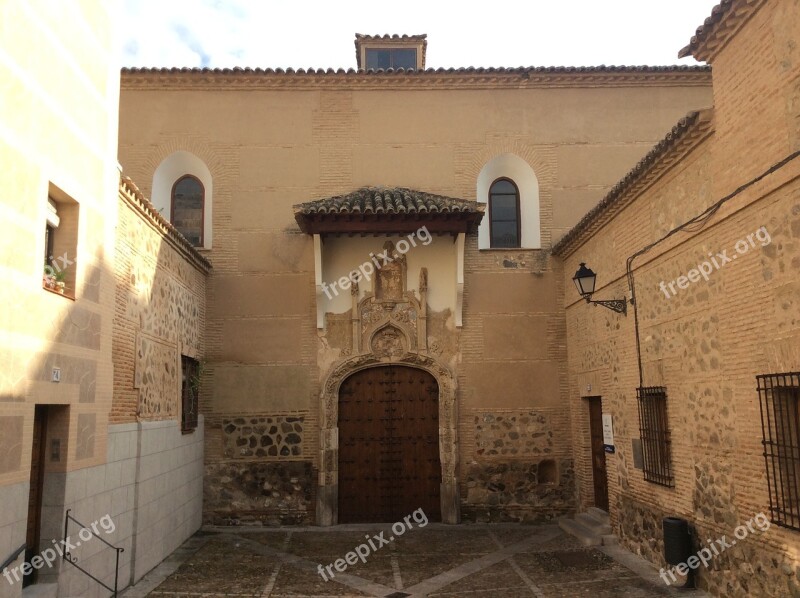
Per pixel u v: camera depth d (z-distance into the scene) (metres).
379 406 13.66
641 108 14.65
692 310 8.45
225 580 9.48
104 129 8.43
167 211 14.35
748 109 7.07
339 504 13.38
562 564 10.09
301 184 14.28
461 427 13.58
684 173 8.62
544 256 14.15
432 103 14.62
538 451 13.59
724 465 7.72
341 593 8.91
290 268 13.95
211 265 13.74
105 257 8.38
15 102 6.36
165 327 10.92
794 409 6.57
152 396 10.20
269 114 14.45
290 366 13.62
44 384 6.83
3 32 6.16
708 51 7.73
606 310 11.57
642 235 10.01
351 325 13.69
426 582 9.38
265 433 13.43
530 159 14.48
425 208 12.47
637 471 10.30
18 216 6.38
